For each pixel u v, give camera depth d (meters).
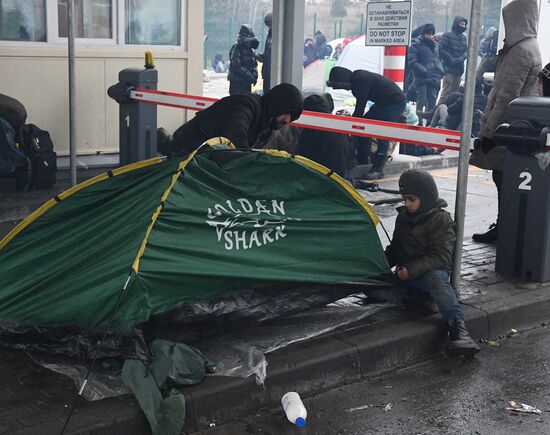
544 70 6.51
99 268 4.19
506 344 5.27
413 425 4.12
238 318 4.58
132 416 3.82
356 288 5.02
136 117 8.41
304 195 4.84
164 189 4.34
